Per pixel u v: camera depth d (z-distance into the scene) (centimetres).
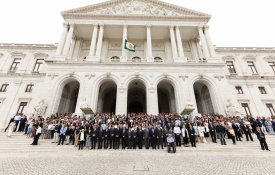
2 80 3228
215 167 777
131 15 3059
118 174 664
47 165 802
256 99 3173
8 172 688
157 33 3303
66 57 2695
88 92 2375
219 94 2434
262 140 1253
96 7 3206
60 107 2555
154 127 1381
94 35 2909
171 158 972
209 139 1559
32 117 1981
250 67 3622
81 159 943
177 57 2761
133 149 1283
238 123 1611
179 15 3191
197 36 3388
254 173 686
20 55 3547
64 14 3027
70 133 1410
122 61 2638
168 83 2809
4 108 2975
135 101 3447
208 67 2620
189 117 1991
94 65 2569
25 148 1237
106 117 1736
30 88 3206
